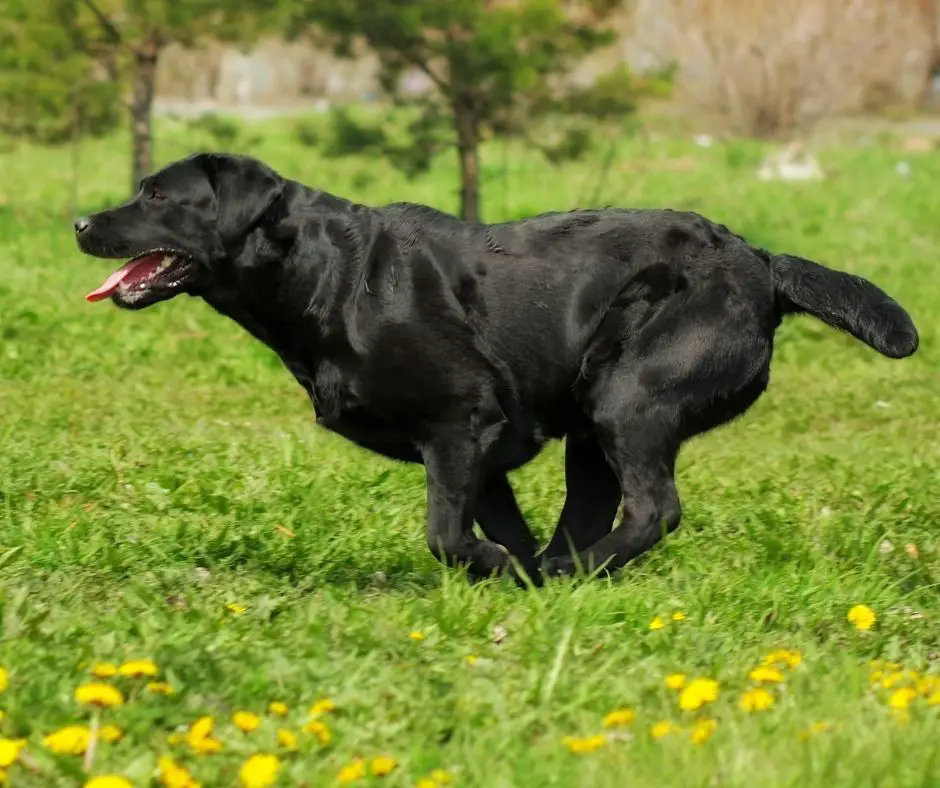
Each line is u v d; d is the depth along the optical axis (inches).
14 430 602.5
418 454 396.8
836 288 395.9
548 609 358.3
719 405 396.2
